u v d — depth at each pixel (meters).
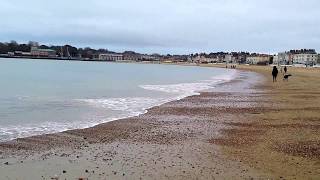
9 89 40.66
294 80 63.31
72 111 24.33
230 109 25.88
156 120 21.09
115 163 11.92
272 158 12.62
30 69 101.12
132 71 112.75
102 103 28.91
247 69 152.62
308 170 11.28
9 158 12.40
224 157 12.77
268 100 31.78
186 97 34.66
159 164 11.85
